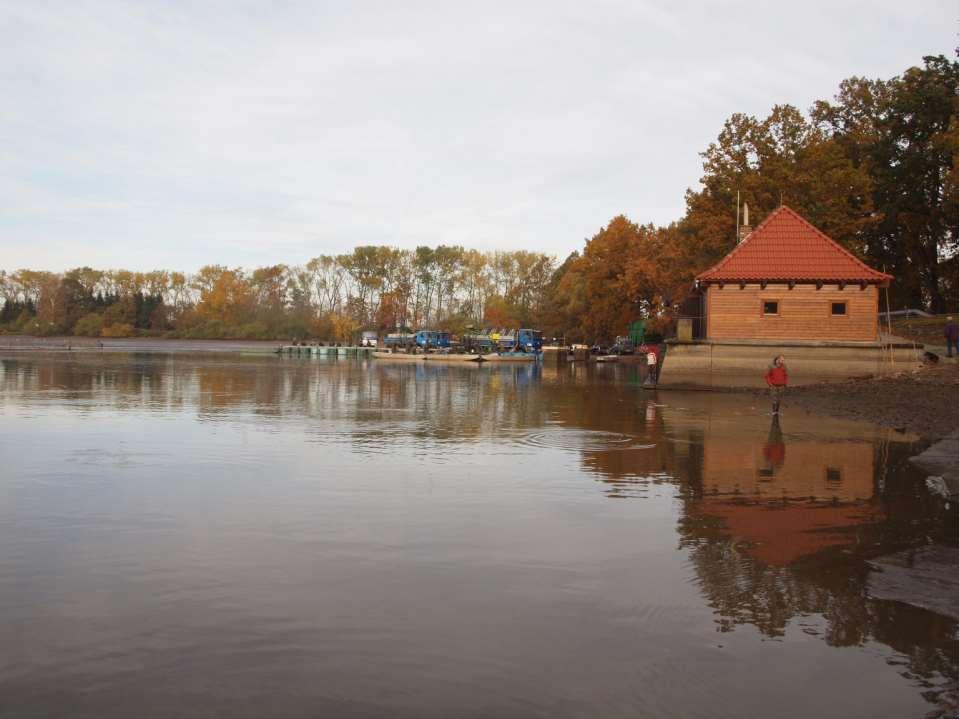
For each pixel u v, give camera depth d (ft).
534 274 419.33
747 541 30.73
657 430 67.26
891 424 71.97
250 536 31.07
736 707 17.16
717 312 125.80
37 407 84.28
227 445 56.34
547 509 36.19
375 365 228.02
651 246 223.92
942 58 196.44
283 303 470.80
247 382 134.31
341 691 17.75
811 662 19.48
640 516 34.91
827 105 217.77
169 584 25.05
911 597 24.26
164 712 16.76
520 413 82.58
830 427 69.36
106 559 27.78
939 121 191.31
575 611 22.81
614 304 254.88
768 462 49.90
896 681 18.49
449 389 123.13
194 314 477.77
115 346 403.54
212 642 20.42
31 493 39.24
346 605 23.15
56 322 493.36
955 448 55.06
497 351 291.58
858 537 31.48
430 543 30.09
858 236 187.73
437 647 20.17
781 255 127.24
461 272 459.32
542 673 18.72
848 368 120.57
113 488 40.57
